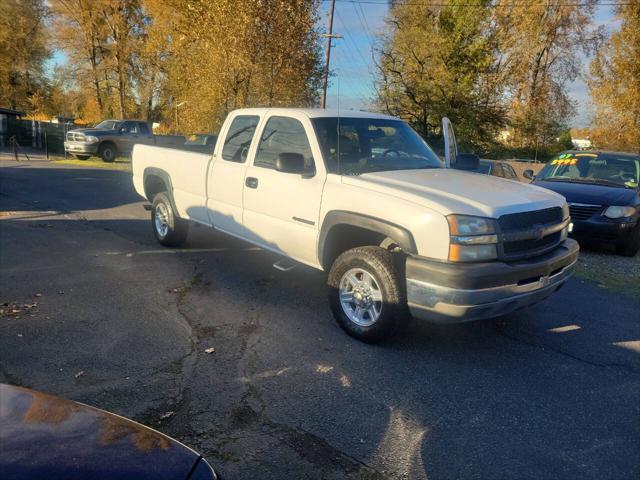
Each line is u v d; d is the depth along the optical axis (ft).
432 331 16.03
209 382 12.32
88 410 7.06
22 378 12.05
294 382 12.53
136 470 5.86
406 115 120.78
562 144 121.90
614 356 14.99
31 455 5.73
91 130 74.79
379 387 12.51
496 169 48.06
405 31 116.78
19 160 72.84
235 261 22.80
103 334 14.67
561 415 11.71
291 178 16.65
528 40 113.29
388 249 15.01
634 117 86.53
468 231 12.71
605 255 28.81
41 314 15.85
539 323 17.33
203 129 76.64
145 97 126.72
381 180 14.98
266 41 68.59
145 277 20.03
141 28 125.59
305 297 18.54
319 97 77.00
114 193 42.98
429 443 10.43
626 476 9.73
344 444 10.25
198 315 16.47
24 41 143.13
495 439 10.69
